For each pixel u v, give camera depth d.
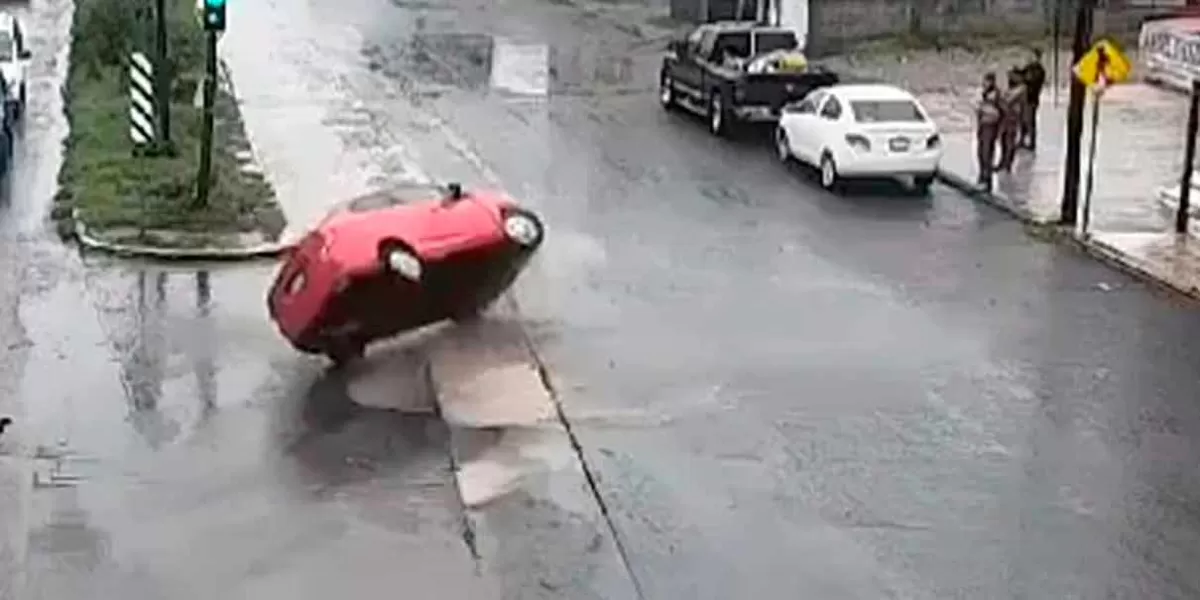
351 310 18.92
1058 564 14.40
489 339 20.31
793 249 25.06
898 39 43.94
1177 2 43.56
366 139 32.38
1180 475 16.36
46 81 38.25
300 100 36.44
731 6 48.56
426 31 48.34
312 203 26.89
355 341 19.33
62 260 23.75
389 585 13.97
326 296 18.80
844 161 28.97
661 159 31.77
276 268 23.64
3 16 36.22
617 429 17.44
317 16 51.06
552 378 18.98
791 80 33.81
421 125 34.25
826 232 26.25
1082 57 26.39
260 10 51.97
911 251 25.11
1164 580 14.13
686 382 18.91
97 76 36.59
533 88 39.34
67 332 20.53
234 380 18.88
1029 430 17.48
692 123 35.81
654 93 39.12
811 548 14.65
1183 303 22.45
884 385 18.86
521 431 17.38
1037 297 22.66
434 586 13.95
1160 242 25.59
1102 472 16.39
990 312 21.86
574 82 40.28
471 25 49.75
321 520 15.22
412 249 19.17
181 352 19.81
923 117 29.58
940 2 44.03
